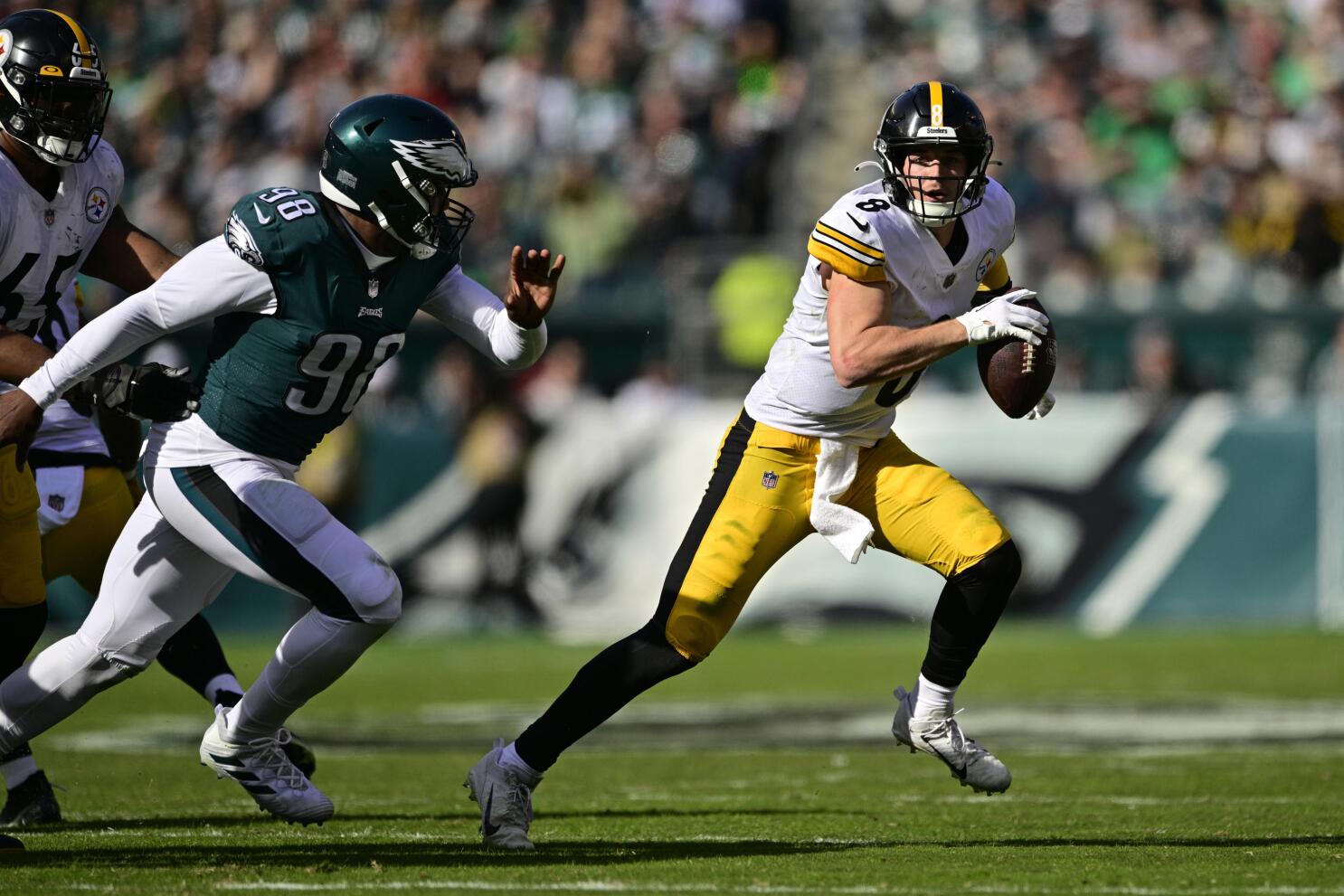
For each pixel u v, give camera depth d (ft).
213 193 159.02
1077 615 121.49
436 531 123.95
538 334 44.91
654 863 40.81
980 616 45.55
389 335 43.73
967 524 45.57
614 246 151.74
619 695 44.11
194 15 168.45
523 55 164.86
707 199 156.25
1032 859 41.47
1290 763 63.57
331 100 163.02
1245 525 121.60
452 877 38.65
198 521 43.14
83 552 54.08
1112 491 121.49
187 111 164.55
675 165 156.87
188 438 43.27
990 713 81.41
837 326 44.06
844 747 71.05
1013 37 169.37
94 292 124.88
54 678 44.88
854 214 44.29
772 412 45.73
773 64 164.14
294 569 42.60
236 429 43.04
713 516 45.37
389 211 41.91
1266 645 110.11
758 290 139.44
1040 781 59.31
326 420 44.14
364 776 61.46
